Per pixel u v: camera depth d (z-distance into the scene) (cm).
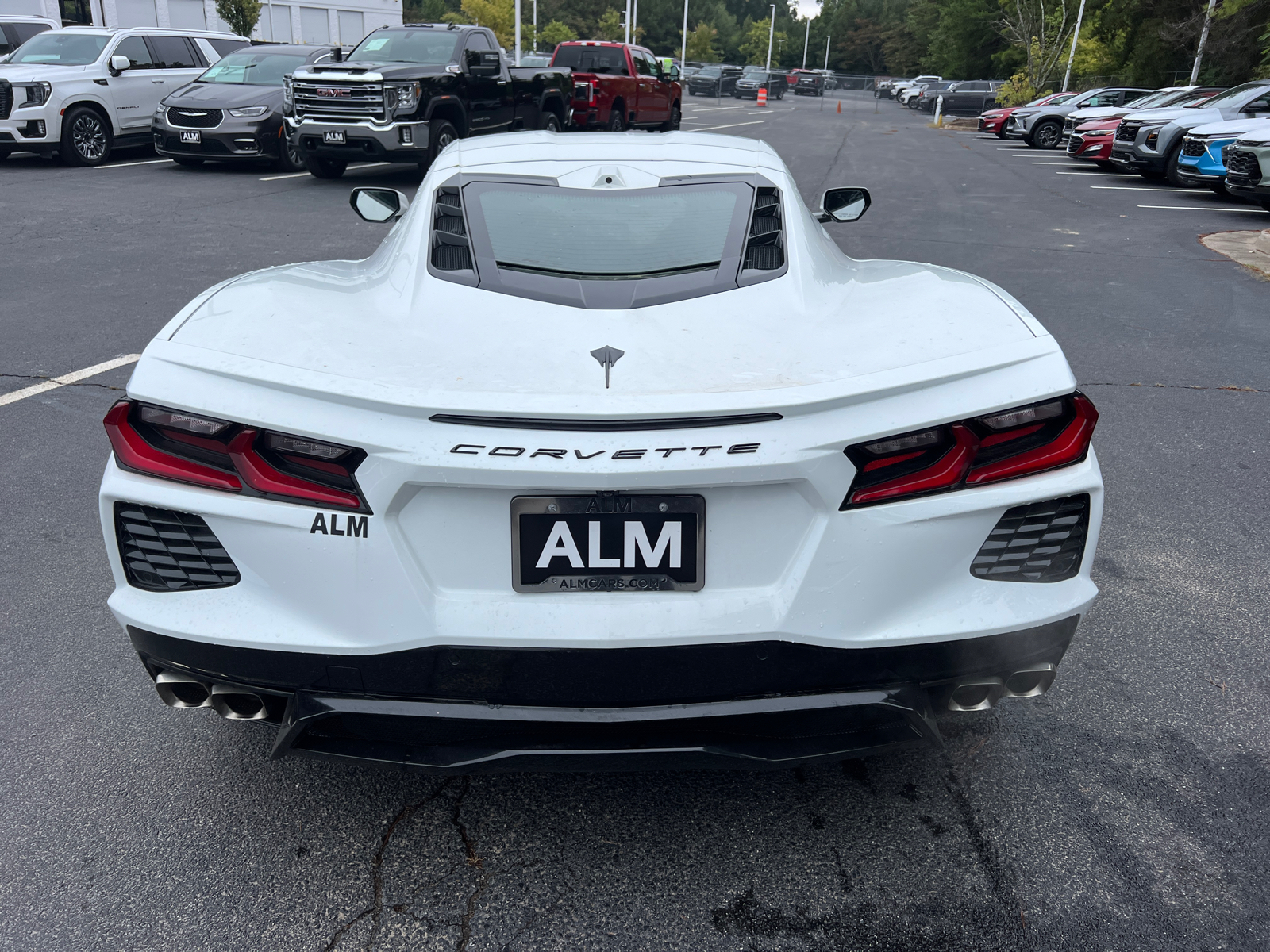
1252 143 1230
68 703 254
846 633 178
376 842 206
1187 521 374
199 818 213
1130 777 228
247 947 179
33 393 497
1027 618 184
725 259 233
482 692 179
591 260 231
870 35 12306
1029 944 181
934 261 909
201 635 181
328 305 214
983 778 228
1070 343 639
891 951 179
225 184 1244
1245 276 878
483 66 1352
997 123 2973
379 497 172
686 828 211
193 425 176
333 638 178
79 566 329
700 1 13562
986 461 180
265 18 4259
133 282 731
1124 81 4009
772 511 176
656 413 168
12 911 187
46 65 1384
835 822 213
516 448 168
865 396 173
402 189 1235
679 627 175
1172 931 183
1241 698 261
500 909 188
